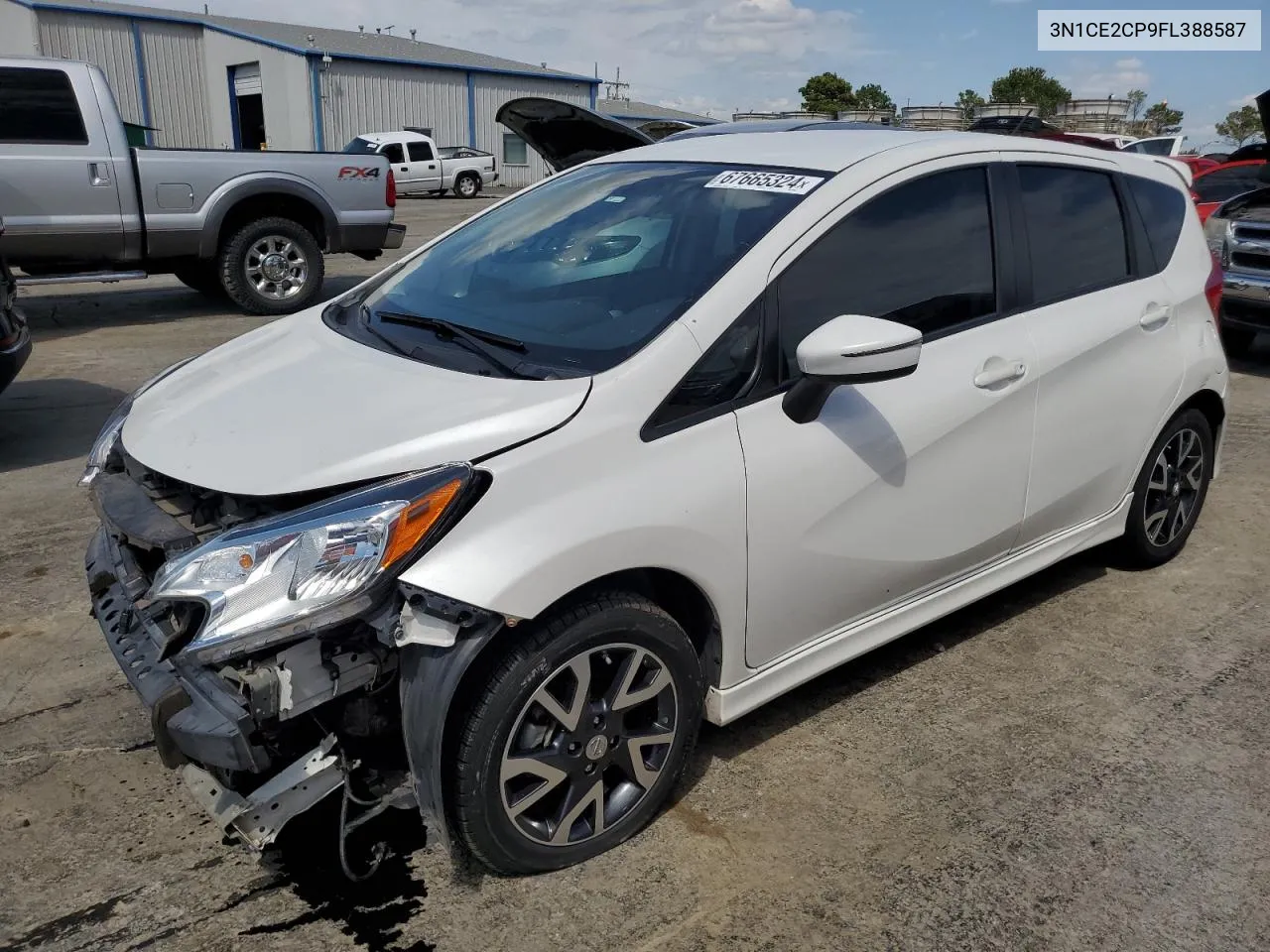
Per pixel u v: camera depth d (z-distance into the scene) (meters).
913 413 3.04
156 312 10.15
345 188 10.14
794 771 3.04
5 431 6.17
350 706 2.43
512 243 3.41
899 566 3.14
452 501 2.25
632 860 2.65
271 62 33.56
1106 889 2.59
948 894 2.56
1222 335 9.16
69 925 2.40
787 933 2.43
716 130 4.13
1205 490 4.53
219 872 2.59
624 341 2.67
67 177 8.70
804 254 2.87
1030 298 3.49
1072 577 4.43
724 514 2.61
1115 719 3.35
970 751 3.16
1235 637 3.92
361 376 2.75
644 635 2.54
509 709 2.35
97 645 3.68
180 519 2.49
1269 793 2.98
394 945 2.36
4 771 2.96
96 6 34.16
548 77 38.34
